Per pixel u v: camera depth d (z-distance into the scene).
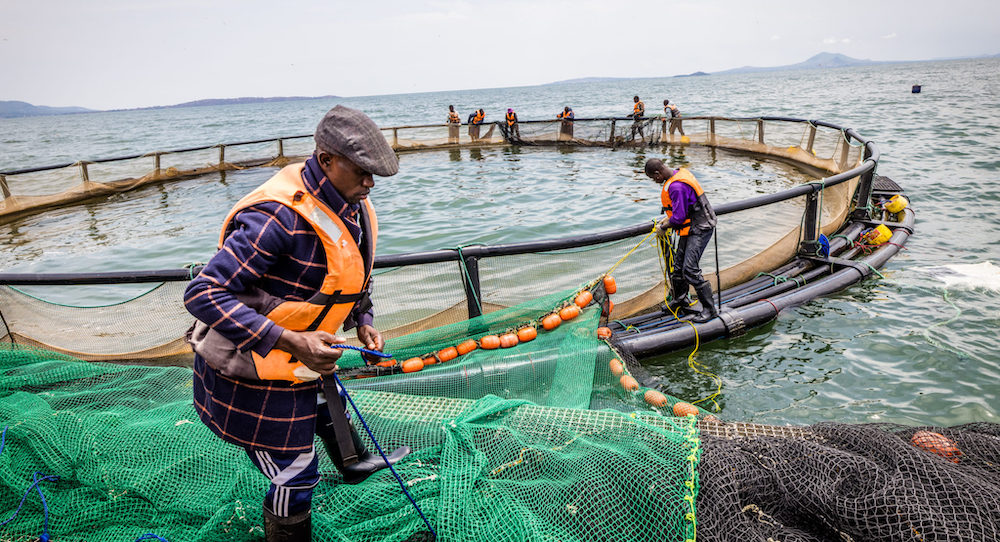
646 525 2.44
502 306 5.46
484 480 2.68
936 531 2.15
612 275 6.14
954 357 5.75
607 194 15.28
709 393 5.40
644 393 4.31
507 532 2.40
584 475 2.64
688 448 2.62
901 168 15.51
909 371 5.59
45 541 2.66
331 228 1.82
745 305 6.84
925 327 6.39
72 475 2.94
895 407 5.07
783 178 16.59
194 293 1.75
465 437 2.90
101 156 36.94
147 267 11.56
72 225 15.50
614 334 6.05
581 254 5.75
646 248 6.23
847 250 8.80
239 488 2.71
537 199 15.30
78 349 5.45
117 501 2.80
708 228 6.07
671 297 6.66
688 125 23.36
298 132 49.22
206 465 2.96
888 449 2.64
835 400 5.21
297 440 2.06
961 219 10.66
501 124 26.77
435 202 15.69
